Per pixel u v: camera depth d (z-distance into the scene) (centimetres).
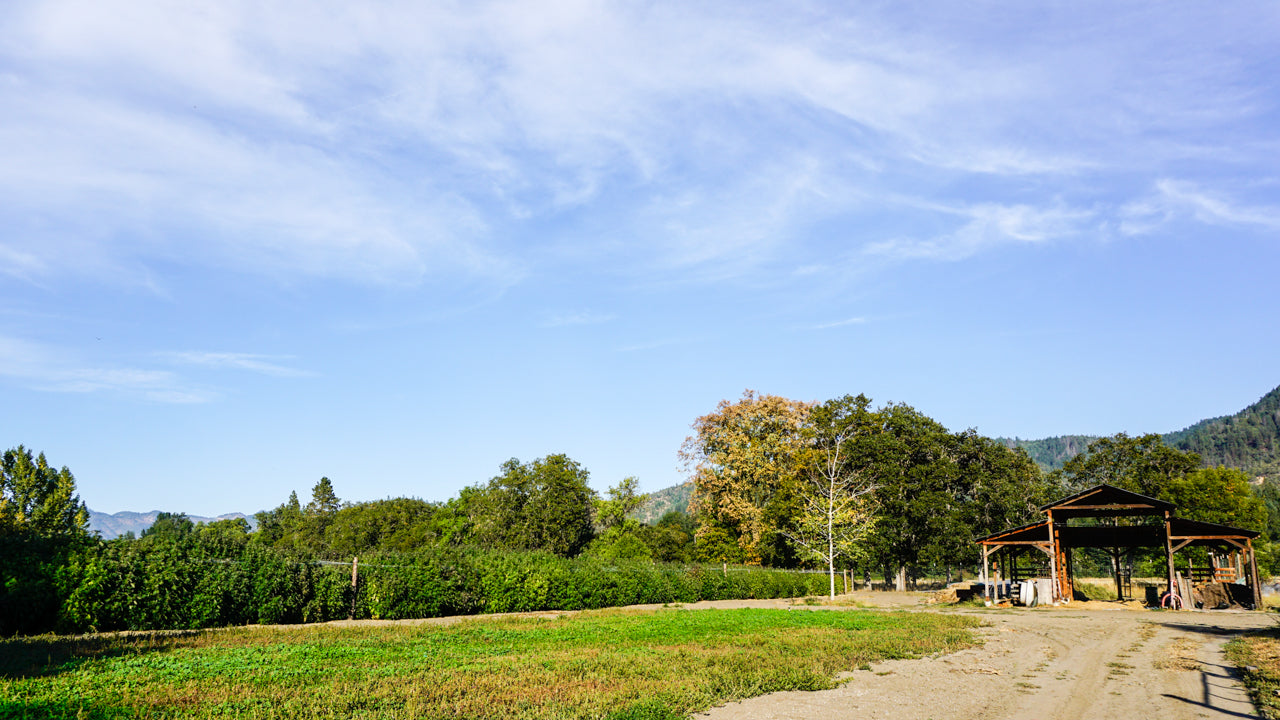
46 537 1866
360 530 9219
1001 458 6072
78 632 1744
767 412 6556
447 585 2647
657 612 2953
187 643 1585
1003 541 4244
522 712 1005
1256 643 2028
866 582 6319
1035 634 2336
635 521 8200
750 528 6159
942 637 2125
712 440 6688
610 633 2050
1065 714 1154
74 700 944
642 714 1014
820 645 1856
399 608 2467
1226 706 1217
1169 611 3475
